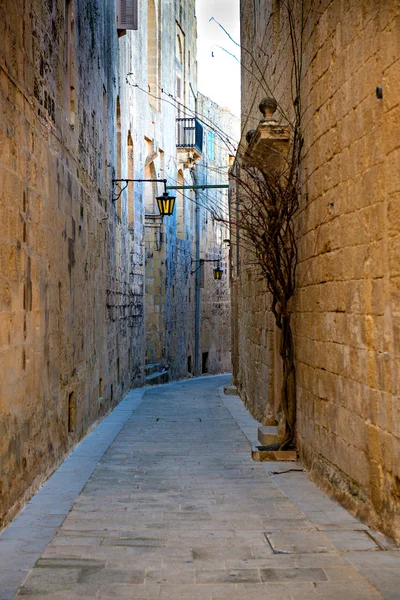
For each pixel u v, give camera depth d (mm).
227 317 39188
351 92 6430
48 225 8258
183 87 32344
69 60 10367
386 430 5582
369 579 4480
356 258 6332
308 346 8469
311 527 5855
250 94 15789
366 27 5965
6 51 6230
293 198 9047
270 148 9656
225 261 38938
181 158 31266
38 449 7535
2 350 6000
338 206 6934
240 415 15273
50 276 8375
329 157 7270
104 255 14695
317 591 4281
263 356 13523
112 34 16594
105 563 4844
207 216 35906
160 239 27703
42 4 7973
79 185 10977
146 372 26266
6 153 6203
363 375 6152
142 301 23891
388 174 5492
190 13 33906
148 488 7566
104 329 14688
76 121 10734
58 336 8938
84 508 6590
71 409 10258
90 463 9039
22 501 6609
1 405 5934
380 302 5691
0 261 5957
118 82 17969
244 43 17109
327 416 7473
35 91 7566
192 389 23031
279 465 8992
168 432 12508
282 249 9836
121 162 18688
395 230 5359
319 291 7801
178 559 4945
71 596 4203
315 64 7887
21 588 4336
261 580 4492
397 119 5309
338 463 7023
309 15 8188
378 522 5691
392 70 5379
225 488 7570
